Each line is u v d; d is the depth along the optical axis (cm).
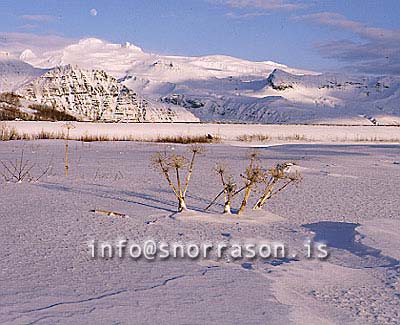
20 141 3906
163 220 1048
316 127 6981
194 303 572
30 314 516
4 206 1140
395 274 723
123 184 1612
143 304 561
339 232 1004
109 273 673
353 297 632
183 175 1936
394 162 2947
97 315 522
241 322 523
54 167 2147
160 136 5266
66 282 625
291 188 1634
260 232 983
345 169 2405
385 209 1282
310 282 687
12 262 702
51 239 847
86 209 1133
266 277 685
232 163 2566
